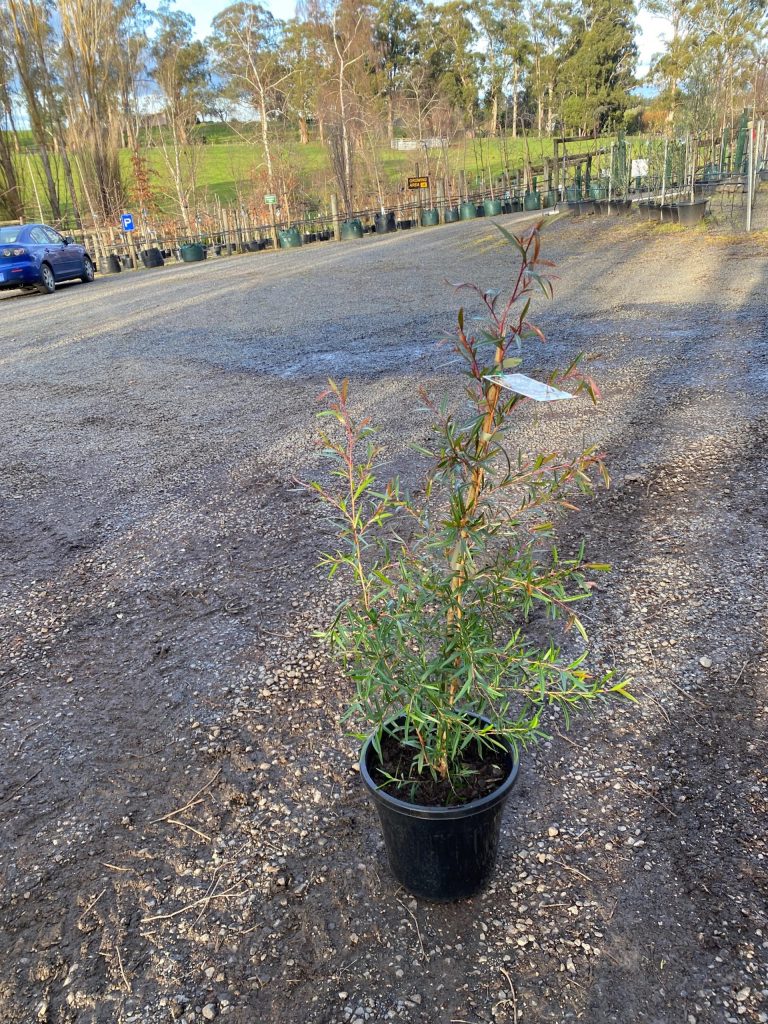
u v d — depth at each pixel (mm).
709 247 12266
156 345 8859
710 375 5848
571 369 1487
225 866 2006
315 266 15258
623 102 48781
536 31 48375
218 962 1748
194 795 2252
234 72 32906
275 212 26500
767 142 19500
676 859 1931
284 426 5566
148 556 3744
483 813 1688
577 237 15453
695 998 1599
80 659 2947
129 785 2305
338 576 3395
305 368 7234
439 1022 1586
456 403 5609
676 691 2541
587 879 1895
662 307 8484
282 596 3283
